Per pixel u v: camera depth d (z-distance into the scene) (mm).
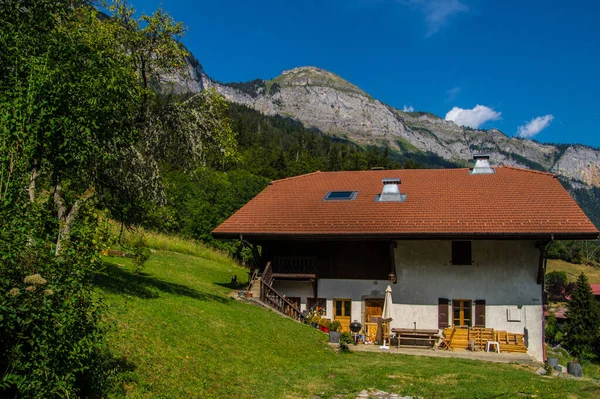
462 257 24047
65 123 9172
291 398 11883
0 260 6758
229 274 32656
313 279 24906
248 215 26688
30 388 6766
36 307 6887
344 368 15891
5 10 11672
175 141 18750
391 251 24016
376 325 24172
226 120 19797
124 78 12523
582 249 117438
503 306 23375
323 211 26125
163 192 17391
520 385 14312
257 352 15336
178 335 13812
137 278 20516
